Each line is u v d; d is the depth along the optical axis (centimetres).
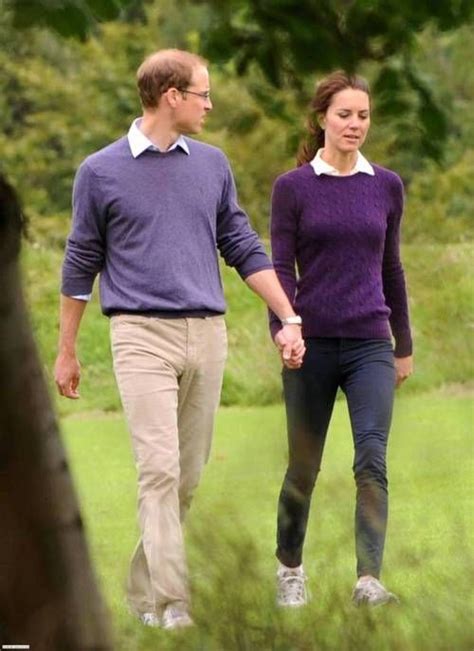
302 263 2533
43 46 1540
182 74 2412
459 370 1288
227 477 1296
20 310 1101
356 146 2489
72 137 11012
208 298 2433
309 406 2534
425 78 1631
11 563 1125
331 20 1553
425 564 1384
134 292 2416
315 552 1373
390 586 1406
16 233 1102
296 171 2520
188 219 2427
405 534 1583
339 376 2530
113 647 1153
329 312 2508
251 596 1273
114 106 10512
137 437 2402
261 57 1600
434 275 1424
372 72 1611
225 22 1585
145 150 2428
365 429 2441
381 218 2520
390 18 1524
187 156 2448
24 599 1131
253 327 6156
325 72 1574
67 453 1126
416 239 1733
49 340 6253
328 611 1280
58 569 1130
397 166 1705
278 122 1798
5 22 1442
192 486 2500
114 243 2439
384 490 2372
